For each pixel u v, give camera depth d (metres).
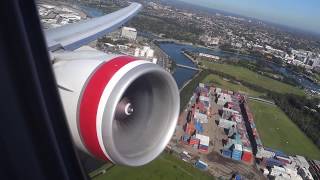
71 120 6.54
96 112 6.37
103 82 6.52
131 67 6.75
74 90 6.63
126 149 6.88
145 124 7.47
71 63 7.12
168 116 7.62
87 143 6.59
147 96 7.63
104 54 7.62
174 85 7.49
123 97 6.97
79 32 14.99
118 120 7.08
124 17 21.28
